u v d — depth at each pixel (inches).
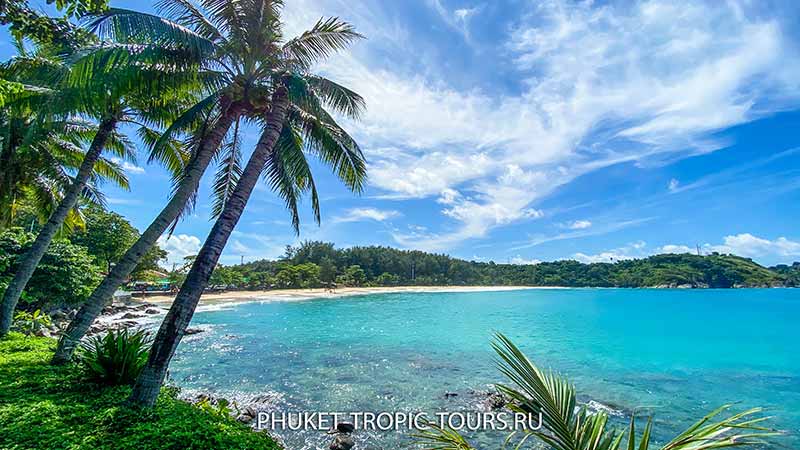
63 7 194.9
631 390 427.8
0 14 217.5
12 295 389.4
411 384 422.0
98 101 283.3
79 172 401.1
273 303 1454.2
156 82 302.8
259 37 311.1
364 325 905.5
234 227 245.0
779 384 459.5
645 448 83.7
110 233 1161.4
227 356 541.0
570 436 87.8
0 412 187.2
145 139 426.6
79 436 167.0
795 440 304.0
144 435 170.7
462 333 797.9
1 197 490.6
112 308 927.0
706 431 80.1
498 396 376.8
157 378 212.7
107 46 263.1
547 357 600.1
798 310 1364.4
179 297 223.6
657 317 1165.1
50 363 293.4
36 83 331.6
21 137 448.1
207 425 192.4
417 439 289.3
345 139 366.0
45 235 399.2
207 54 296.8
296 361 520.7
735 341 763.4
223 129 311.4
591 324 1002.1
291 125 361.1
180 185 307.6
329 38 327.9
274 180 385.1
